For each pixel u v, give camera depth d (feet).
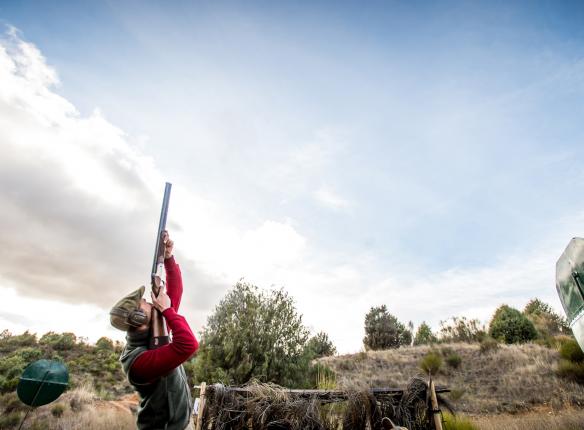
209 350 38.88
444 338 82.23
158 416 5.80
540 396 44.21
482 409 43.65
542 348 61.52
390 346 100.99
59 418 46.78
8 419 44.24
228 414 20.01
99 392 68.39
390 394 20.79
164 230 7.58
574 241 13.05
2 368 79.20
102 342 125.49
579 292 12.87
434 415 19.34
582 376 46.19
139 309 5.99
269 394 20.63
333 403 21.47
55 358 99.09
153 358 5.52
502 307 82.02
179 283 7.76
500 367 56.54
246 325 39.29
